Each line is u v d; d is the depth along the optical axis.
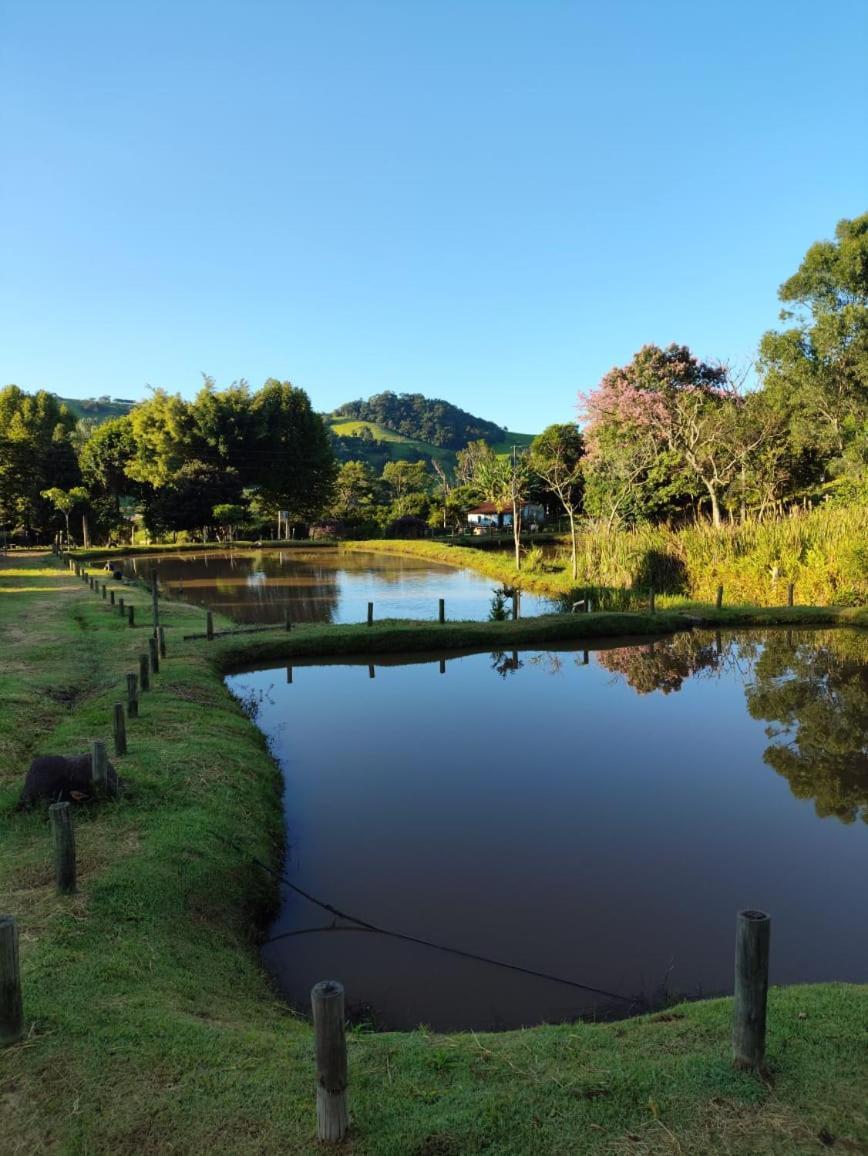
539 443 67.31
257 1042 4.31
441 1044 4.34
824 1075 3.79
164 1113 3.63
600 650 19.33
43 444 64.50
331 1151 3.37
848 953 6.16
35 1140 3.46
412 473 96.94
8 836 7.00
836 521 24.48
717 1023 4.36
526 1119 3.55
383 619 23.61
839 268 31.61
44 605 24.22
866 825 8.67
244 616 25.09
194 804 8.02
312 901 7.11
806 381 32.75
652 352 44.12
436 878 7.51
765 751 11.38
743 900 7.06
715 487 34.75
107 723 10.67
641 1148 3.34
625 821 8.81
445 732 12.43
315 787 9.97
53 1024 4.29
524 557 39.41
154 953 5.34
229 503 65.88
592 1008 5.50
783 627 21.31
